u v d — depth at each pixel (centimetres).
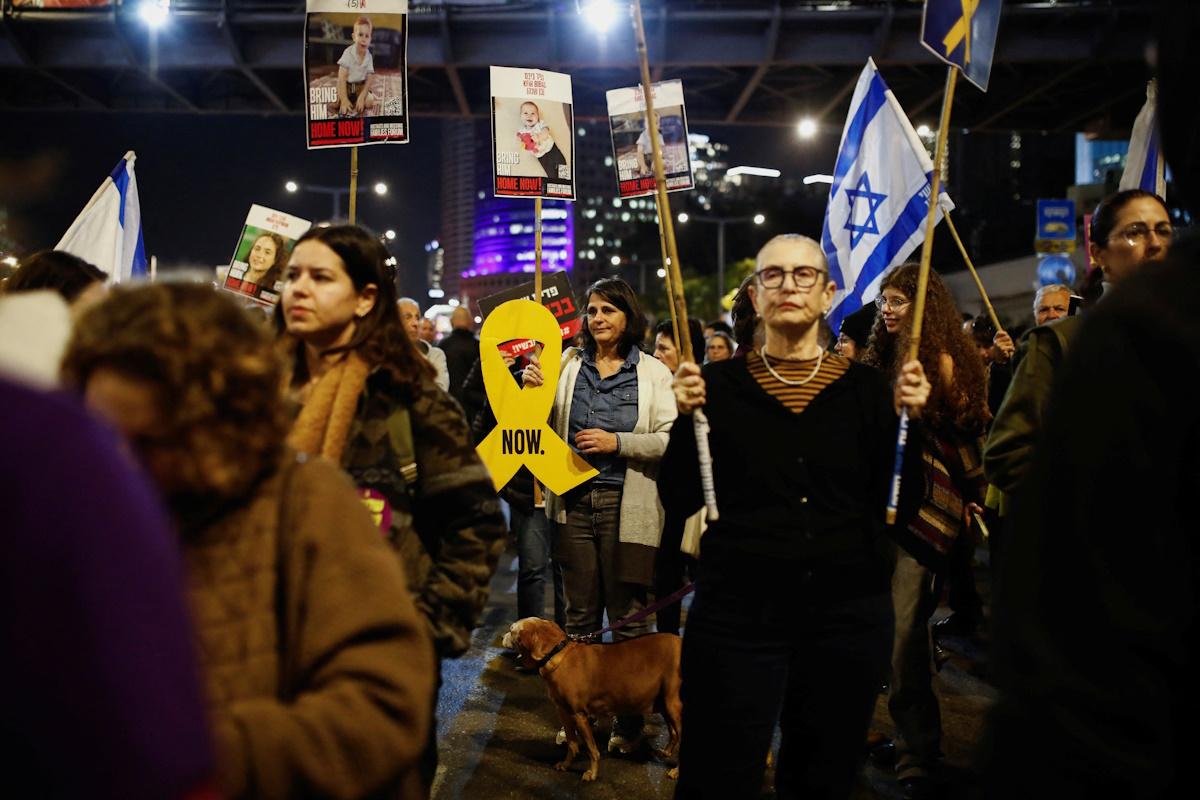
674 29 2523
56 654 84
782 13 2464
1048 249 1491
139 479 96
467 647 227
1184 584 119
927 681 373
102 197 482
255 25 2577
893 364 388
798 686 258
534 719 462
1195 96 123
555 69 2645
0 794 83
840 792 258
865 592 255
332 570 138
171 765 89
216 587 133
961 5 278
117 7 2522
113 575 88
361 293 233
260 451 133
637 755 416
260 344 134
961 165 6794
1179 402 119
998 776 130
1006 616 130
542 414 432
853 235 511
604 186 16888
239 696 131
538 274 476
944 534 355
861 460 260
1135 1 2361
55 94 3019
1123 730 119
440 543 234
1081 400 125
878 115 508
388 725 130
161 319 125
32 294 140
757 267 271
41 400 90
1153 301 124
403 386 231
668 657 388
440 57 2594
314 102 402
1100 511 121
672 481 273
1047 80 2652
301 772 122
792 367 266
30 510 85
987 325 791
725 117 3080
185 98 2981
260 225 462
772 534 252
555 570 536
